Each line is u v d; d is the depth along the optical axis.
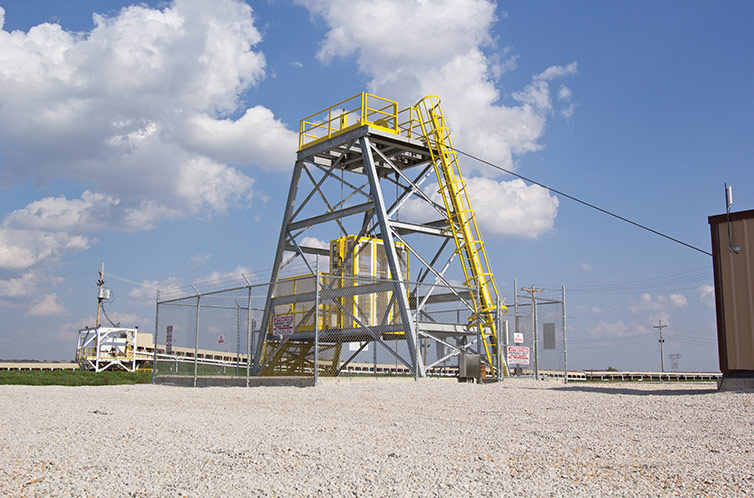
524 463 6.54
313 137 26.22
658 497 5.20
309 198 25.80
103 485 5.63
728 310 15.37
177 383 24.39
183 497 5.25
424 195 24.64
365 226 25.27
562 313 22.84
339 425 9.70
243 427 9.44
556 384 20.75
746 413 10.52
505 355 23.97
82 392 18.06
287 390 17.27
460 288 24.47
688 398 13.20
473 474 6.00
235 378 22.52
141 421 10.17
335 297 23.73
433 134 25.59
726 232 15.62
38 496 5.27
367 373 27.78
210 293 23.02
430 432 8.88
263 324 26.27
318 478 5.86
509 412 11.43
